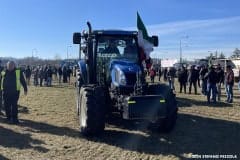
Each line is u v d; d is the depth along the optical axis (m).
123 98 8.41
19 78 10.41
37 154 7.43
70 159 7.14
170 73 22.27
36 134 9.13
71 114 12.24
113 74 9.24
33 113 12.41
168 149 7.91
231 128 10.19
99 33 10.02
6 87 10.30
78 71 11.98
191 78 20.34
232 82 16.38
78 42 10.42
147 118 8.16
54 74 42.38
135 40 10.12
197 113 12.86
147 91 8.98
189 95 19.69
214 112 13.17
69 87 27.03
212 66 16.08
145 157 7.33
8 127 9.91
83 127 8.69
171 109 8.85
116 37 10.08
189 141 8.59
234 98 18.70
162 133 9.20
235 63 41.75
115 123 10.27
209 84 16.02
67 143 8.27
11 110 10.52
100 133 8.70
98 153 7.55
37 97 18.11
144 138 8.75
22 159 7.10
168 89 8.97
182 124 10.62
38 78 30.95
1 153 7.47
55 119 11.23
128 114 8.11
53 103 15.42
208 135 9.24
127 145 8.14
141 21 9.89
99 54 10.03
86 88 8.80
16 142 8.34
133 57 9.98
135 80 8.98
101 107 8.52
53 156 7.31
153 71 24.23
